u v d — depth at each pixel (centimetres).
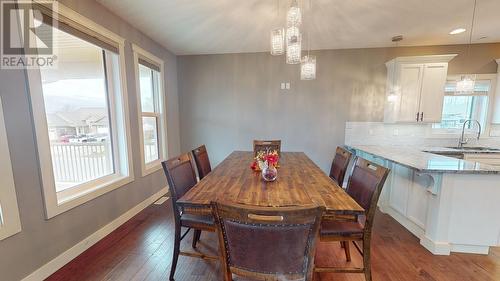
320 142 403
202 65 413
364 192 163
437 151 320
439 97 337
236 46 366
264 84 404
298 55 192
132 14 249
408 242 223
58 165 236
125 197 270
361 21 269
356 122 390
